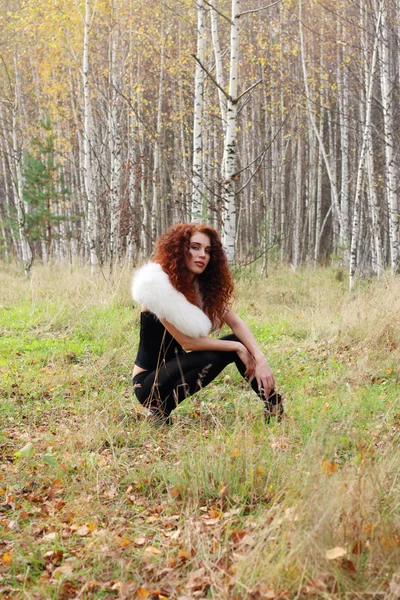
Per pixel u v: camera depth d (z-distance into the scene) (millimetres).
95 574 2590
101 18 20781
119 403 4664
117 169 17312
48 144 19328
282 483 3131
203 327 4027
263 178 22875
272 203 21531
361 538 2502
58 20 17703
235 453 3357
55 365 6027
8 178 28156
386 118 13453
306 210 27641
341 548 2336
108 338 6801
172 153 24609
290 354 6246
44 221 19812
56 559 2709
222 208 10383
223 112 12734
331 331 6875
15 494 3381
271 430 3775
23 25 18422
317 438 3402
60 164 20547
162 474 3438
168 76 22922
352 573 2355
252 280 11914
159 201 24922
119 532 2912
